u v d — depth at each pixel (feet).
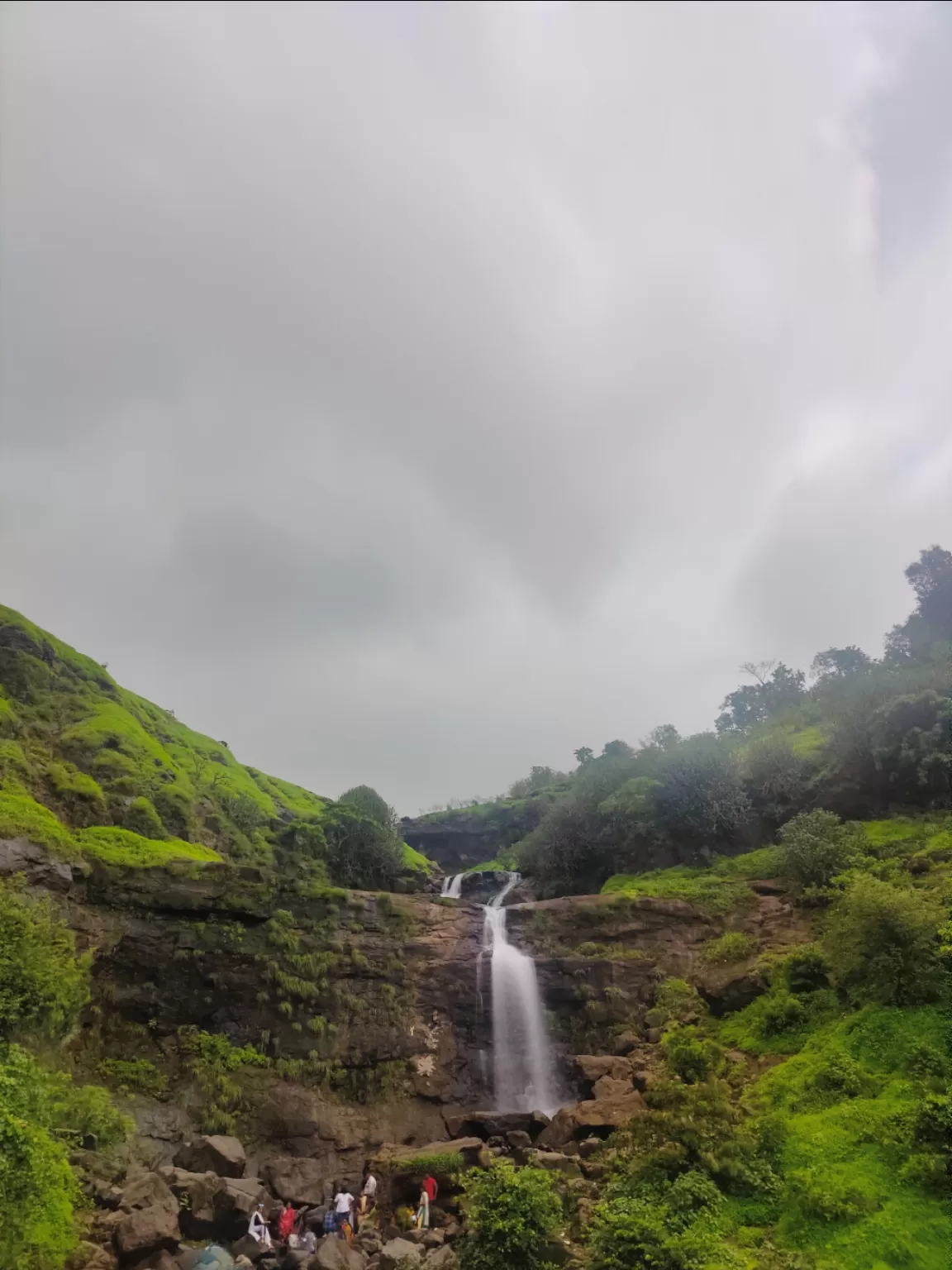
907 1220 45.96
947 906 74.79
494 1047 94.43
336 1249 55.11
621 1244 45.91
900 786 119.03
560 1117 73.82
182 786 135.33
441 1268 52.39
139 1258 50.98
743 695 226.58
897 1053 62.90
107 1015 80.94
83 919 84.23
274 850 140.67
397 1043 89.56
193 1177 60.70
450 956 100.32
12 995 63.10
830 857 100.12
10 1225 42.47
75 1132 61.05
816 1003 77.30
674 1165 54.49
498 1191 50.16
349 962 92.79
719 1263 43.06
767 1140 55.77
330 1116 80.38
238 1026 84.58
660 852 135.85
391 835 160.86
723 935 98.73
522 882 156.46
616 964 98.43
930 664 143.13
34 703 132.87
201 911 90.27
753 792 136.98
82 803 109.81
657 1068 78.43
